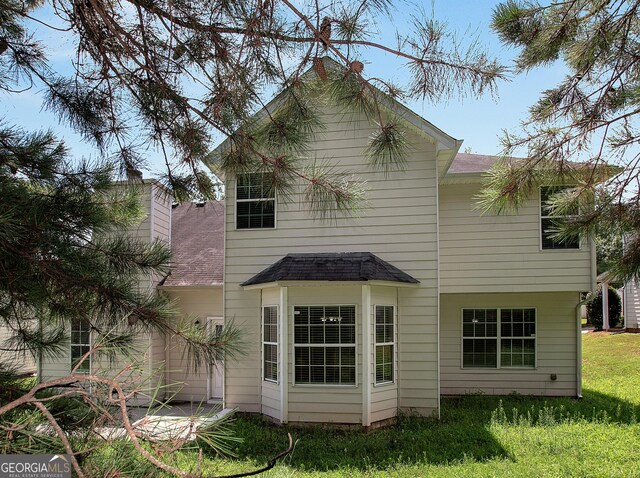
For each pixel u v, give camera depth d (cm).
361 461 734
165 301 354
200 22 348
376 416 957
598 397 1205
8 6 350
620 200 498
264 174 369
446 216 1215
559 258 1159
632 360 1702
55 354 378
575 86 553
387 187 1050
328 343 968
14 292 313
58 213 332
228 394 1072
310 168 373
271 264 1088
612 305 2683
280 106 357
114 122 429
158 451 190
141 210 471
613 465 658
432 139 1013
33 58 420
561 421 948
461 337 1291
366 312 955
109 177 381
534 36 529
